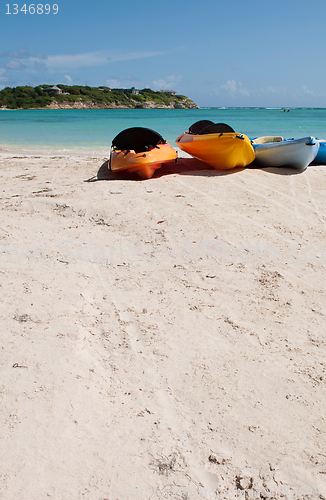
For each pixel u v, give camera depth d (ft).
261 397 7.59
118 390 7.75
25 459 6.15
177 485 5.83
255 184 23.93
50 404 7.26
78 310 10.60
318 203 20.20
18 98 440.86
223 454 6.36
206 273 12.95
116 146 28.73
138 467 6.10
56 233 16.52
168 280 12.51
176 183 23.94
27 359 8.50
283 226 16.99
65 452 6.30
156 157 25.40
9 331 9.51
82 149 45.32
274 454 6.36
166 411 7.25
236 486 5.85
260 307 10.87
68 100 461.37
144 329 9.85
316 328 9.87
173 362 8.63
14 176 27.32
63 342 9.14
